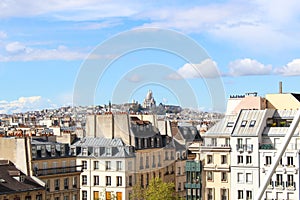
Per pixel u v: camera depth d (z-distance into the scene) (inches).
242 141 3078.2
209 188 3117.6
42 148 2910.9
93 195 2819.9
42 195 2812.5
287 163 2945.4
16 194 2684.5
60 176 2923.2
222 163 3100.4
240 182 3068.4
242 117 3174.2
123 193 2655.0
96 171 2834.6
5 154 2903.5
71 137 3029.0
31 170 2837.1
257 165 3036.4
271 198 2979.8
